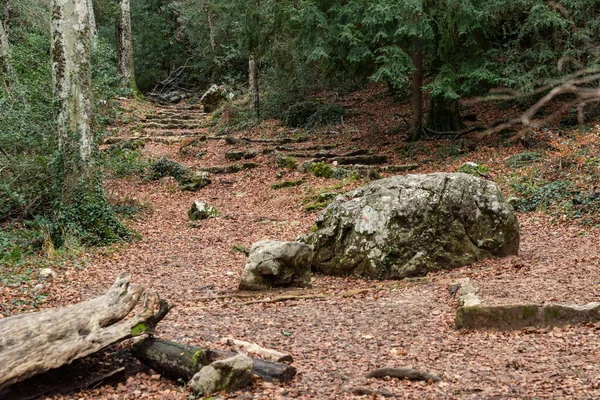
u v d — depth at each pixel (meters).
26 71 14.70
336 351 5.55
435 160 17.47
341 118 23.56
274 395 4.36
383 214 8.91
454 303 6.86
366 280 8.74
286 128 24.42
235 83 33.09
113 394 4.55
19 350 4.46
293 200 15.53
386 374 4.78
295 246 8.45
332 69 19.47
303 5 16.80
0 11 21.47
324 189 15.80
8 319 4.70
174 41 36.81
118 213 14.52
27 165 12.88
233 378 4.48
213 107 29.84
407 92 24.27
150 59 35.91
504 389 4.36
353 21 16.80
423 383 4.59
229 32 32.75
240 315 6.96
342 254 9.20
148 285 8.79
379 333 6.10
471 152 17.34
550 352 5.16
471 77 16.75
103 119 16.59
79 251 10.84
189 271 9.76
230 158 20.80
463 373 4.80
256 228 13.18
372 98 25.80
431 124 19.78
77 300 7.86
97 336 4.73
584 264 8.14
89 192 11.89
